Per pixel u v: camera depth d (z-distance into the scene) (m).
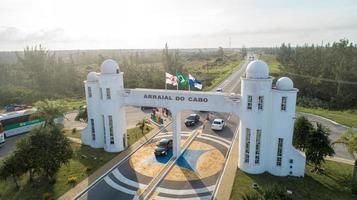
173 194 22.83
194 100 28.41
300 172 25.23
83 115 47.38
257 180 24.62
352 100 66.75
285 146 25.09
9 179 25.61
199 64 136.88
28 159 23.23
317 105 61.94
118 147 32.28
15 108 55.75
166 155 31.06
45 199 22.14
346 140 24.83
